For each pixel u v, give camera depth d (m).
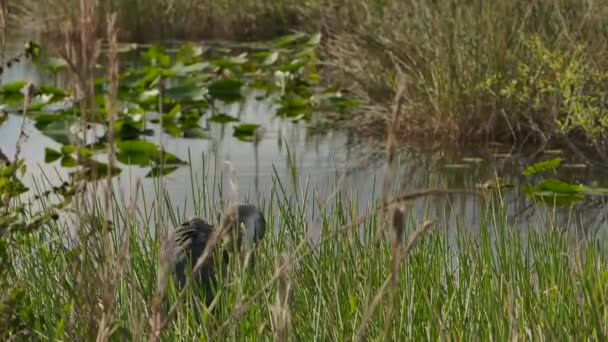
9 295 6.72
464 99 16.83
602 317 7.65
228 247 8.45
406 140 16.84
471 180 14.47
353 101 18.92
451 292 8.63
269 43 26.30
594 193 13.24
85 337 6.27
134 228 8.95
